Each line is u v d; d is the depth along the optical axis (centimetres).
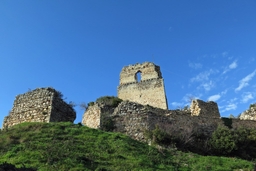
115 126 2773
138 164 1923
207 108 3466
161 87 5194
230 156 2531
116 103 3434
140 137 2623
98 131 2459
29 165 1716
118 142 2252
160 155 2183
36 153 1881
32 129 2367
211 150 2580
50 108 2684
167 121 2830
